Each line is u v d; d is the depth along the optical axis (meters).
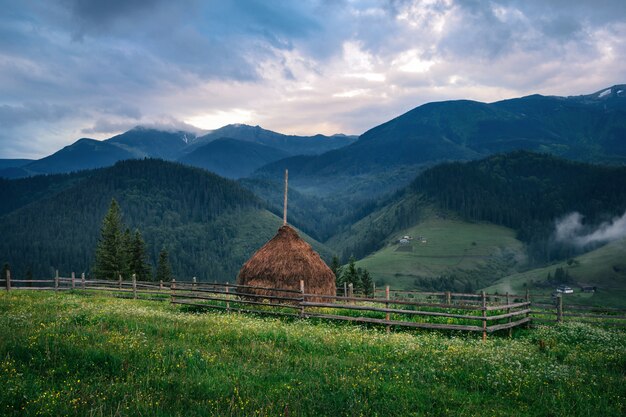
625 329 19.70
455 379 10.84
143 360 10.74
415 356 12.67
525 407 9.38
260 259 25.91
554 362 12.78
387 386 9.91
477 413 8.91
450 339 16.25
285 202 27.84
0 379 8.94
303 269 25.28
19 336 11.95
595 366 12.69
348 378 10.27
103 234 73.69
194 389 9.22
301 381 10.00
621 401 9.91
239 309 21.14
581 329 17.73
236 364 11.05
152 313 18.45
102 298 27.50
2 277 84.44
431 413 8.88
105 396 8.55
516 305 18.86
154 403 8.47
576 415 9.21
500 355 12.73
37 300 22.09
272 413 8.23
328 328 17.22
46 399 8.29
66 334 12.65
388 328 17.38
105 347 11.52
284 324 17.67
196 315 19.77
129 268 73.25
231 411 8.23
